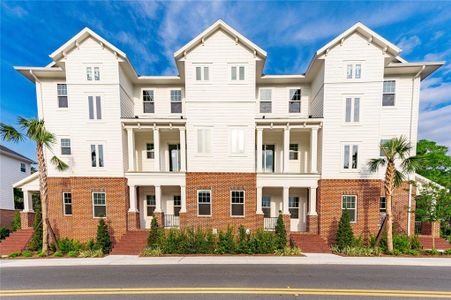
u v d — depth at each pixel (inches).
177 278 292.8
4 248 515.8
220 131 555.5
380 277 297.1
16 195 940.0
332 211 534.6
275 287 262.5
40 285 277.9
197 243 452.1
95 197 556.4
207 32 536.7
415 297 240.8
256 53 544.4
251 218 547.2
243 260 381.1
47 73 569.6
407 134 552.4
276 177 548.4
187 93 554.6
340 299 233.8
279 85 634.8
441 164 810.2
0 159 846.5
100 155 558.3
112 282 282.5
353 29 514.0
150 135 641.0
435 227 517.0
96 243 495.8
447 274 311.1
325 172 539.2
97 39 537.0
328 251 461.1
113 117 553.6
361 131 530.3
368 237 520.1
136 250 471.8
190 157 558.9
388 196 458.0
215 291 252.2
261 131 562.9
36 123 453.4
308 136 623.8
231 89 551.8
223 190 553.0
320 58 531.8
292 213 617.3
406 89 554.6
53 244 494.6
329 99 536.1
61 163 503.2
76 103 551.8
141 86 643.5
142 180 563.8
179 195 629.6
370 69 522.0
